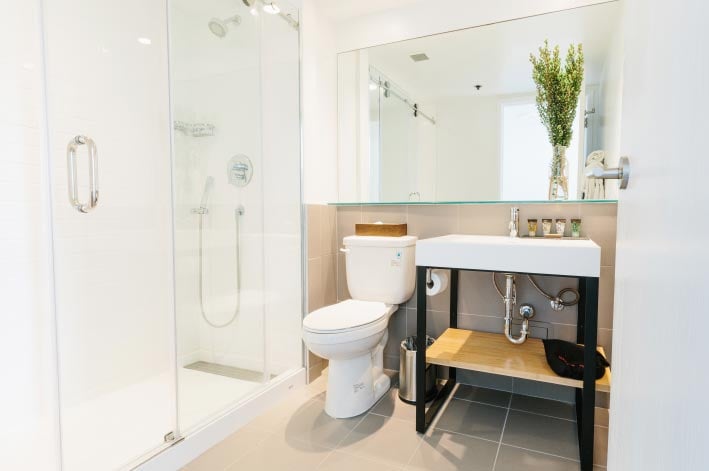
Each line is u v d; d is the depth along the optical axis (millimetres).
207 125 2045
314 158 2404
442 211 2229
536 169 2062
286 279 2277
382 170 2439
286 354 2270
